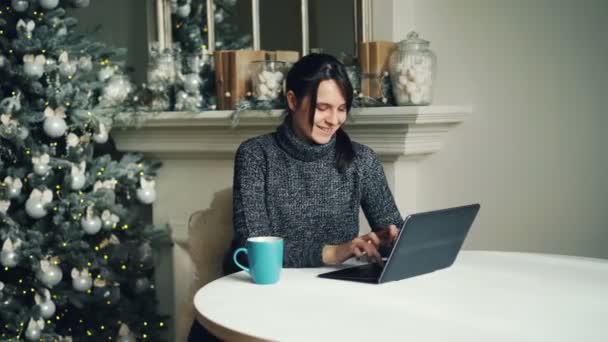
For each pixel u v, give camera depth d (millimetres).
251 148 2053
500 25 2414
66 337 2918
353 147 2100
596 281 1604
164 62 2795
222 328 1309
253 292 1544
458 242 1751
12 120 2711
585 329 1270
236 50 2715
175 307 2986
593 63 2248
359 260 1887
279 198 2043
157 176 2971
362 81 2463
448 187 2557
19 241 2713
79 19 3416
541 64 2346
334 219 2068
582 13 2256
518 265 1762
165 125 2775
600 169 2266
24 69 2662
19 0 2688
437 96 2566
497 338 1224
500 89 2430
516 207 2436
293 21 2680
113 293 2918
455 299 1466
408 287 1566
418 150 2453
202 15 2932
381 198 2107
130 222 2924
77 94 2758
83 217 2775
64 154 2939
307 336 1241
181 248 2945
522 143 2404
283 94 2559
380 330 1270
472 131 2498
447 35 2518
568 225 2342
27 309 2736
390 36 2512
